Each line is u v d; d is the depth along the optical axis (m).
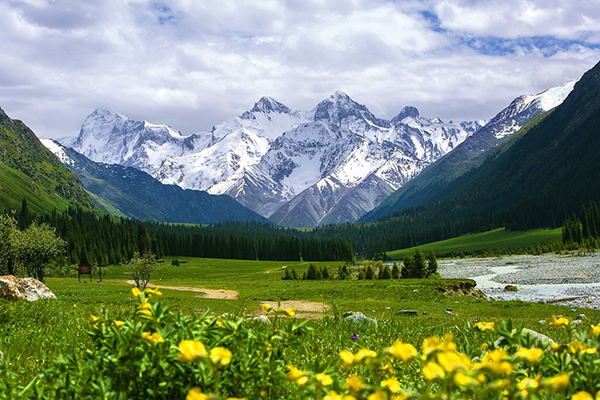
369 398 2.56
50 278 108.06
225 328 3.68
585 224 175.12
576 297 55.88
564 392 3.23
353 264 175.25
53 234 79.88
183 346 2.74
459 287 56.69
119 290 57.16
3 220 77.62
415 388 4.31
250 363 3.39
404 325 11.82
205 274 133.12
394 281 61.53
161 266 162.50
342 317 13.31
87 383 3.23
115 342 3.43
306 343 7.12
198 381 3.24
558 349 3.56
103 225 191.50
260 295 55.41
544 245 178.50
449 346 2.81
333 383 3.22
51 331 9.13
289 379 3.12
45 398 3.34
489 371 2.52
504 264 136.25
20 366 5.81
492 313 38.56
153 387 3.23
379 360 2.99
